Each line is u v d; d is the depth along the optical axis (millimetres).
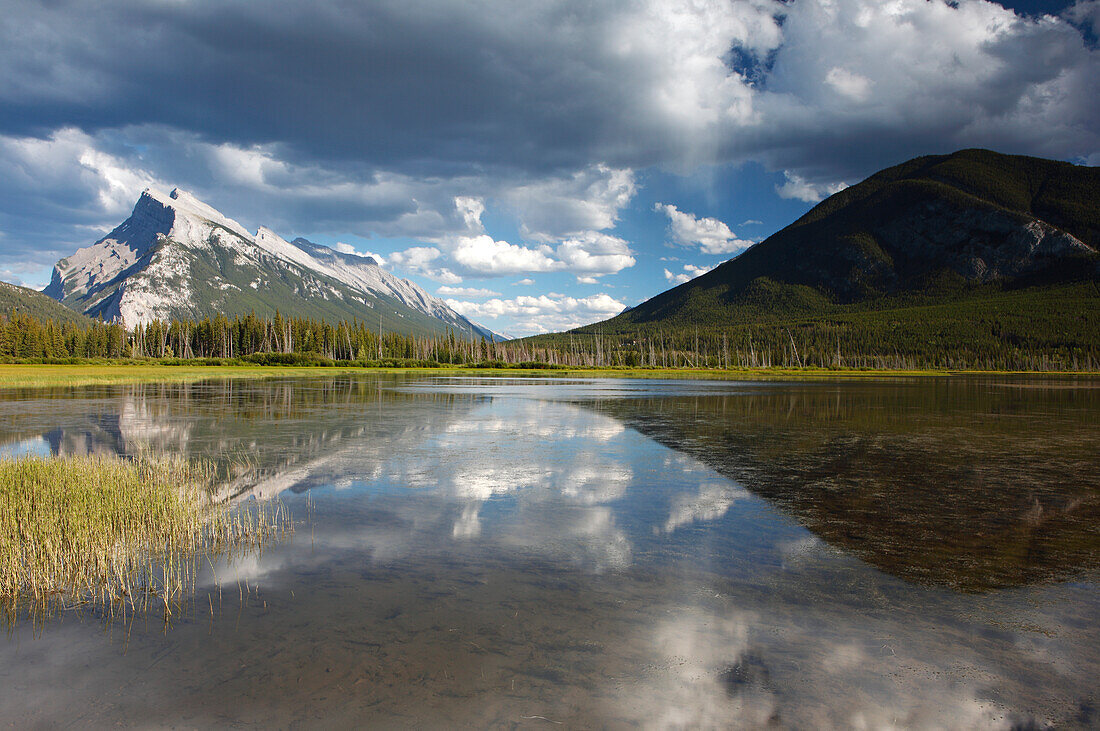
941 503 13328
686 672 6168
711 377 105125
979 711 5547
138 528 10391
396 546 10188
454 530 11125
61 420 28328
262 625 7199
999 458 19203
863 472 16828
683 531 11141
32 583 8227
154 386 54938
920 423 29297
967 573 9078
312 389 53812
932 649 6734
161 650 6609
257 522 11586
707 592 8289
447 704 5559
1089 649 6750
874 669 6277
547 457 18922
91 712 5492
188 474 15602
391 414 31953
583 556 9734
